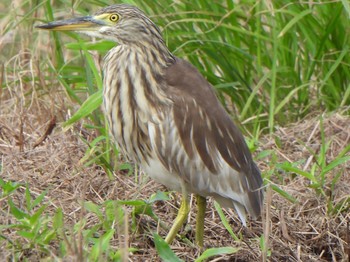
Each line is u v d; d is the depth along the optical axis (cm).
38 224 929
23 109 1260
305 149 1262
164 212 1106
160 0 1323
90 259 884
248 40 1376
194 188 1033
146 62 1021
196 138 1017
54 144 1220
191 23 1341
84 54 1251
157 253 976
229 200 1052
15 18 1409
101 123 1247
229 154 1034
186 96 1016
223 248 933
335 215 1113
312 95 1400
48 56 1373
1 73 1330
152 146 1015
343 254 1068
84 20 1052
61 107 1291
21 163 1169
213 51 1345
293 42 1362
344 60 1363
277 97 1374
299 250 1034
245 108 1295
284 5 1354
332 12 1352
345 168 1209
